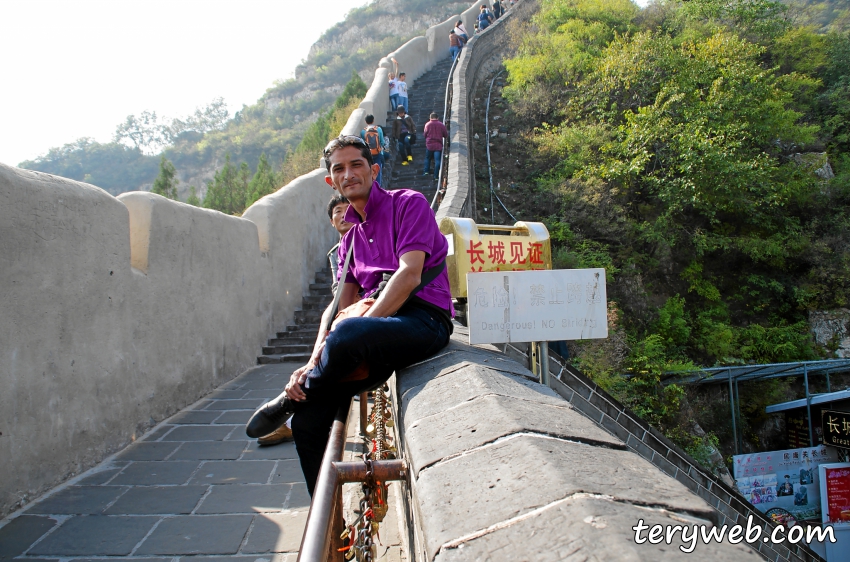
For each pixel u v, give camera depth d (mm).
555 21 19688
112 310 4391
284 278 8930
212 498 3443
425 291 2146
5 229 3338
